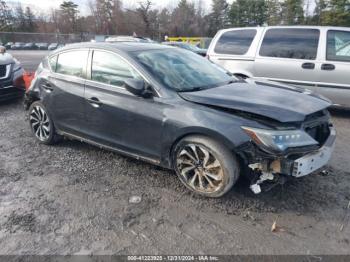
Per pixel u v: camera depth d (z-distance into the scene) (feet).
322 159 10.16
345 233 9.13
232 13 234.99
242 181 11.85
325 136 11.00
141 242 8.87
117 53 12.57
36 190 11.71
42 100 15.34
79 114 13.78
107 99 12.52
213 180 10.56
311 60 20.30
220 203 10.61
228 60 23.16
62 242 8.91
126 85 11.26
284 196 10.98
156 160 11.80
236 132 9.69
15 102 25.88
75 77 13.89
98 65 13.15
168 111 10.93
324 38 20.13
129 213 10.20
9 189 11.80
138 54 12.53
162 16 214.48
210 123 10.03
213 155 10.25
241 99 10.51
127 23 210.79
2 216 10.11
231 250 8.52
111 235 9.17
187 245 8.73
